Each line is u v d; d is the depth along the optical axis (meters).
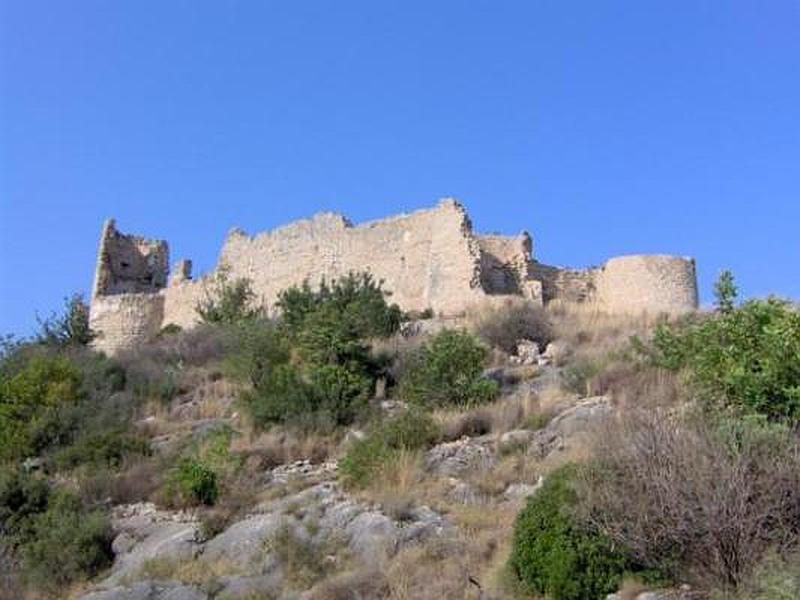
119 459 33.22
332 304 43.22
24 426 37.09
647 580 17.62
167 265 66.75
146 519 27.88
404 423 28.58
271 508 26.05
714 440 17.83
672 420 19.52
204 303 56.97
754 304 22.70
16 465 33.44
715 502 16.78
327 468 29.31
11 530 28.50
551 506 18.91
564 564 17.88
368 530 23.02
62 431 36.72
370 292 43.88
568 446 25.22
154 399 40.47
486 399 32.16
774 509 16.98
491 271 47.00
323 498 25.66
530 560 18.55
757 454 17.64
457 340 34.44
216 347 46.09
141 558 25.28
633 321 41.88
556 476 19.69
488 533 21.59
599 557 17.88
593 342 38.53
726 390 21.28
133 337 58.94
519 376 34.81
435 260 47.41
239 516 26.14
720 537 16.80
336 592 20.41
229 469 29.28
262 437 32.50
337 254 52.38
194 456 30.95
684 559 17.41
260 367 39.47
